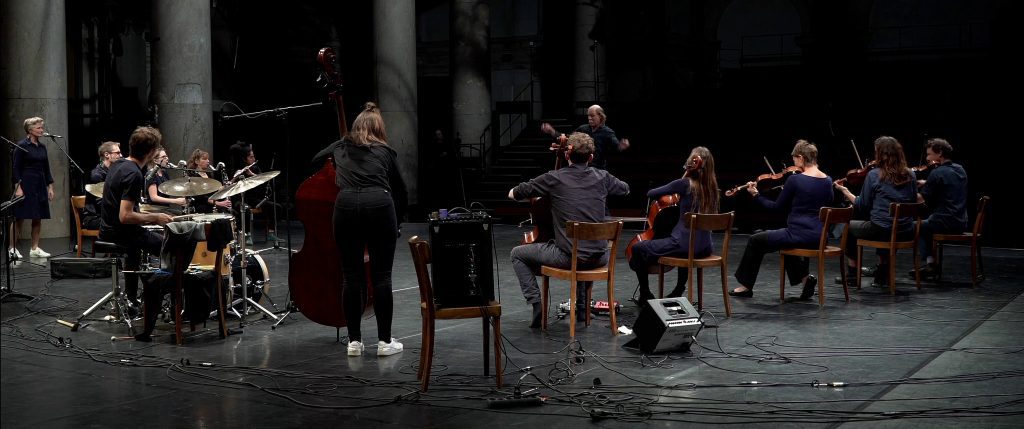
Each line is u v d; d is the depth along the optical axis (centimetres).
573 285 602
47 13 1264
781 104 1767
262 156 2103
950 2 1970
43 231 1283
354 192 527
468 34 1819
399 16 1600
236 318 675
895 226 771
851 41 2073
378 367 528
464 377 500
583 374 506
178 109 1273
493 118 2216
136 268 663
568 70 2184
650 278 878
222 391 477
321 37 2292
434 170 1772
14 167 1048
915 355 548
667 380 492
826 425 409
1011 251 1100
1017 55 1839
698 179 681
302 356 558
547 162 1761
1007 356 544
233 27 2219
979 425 407
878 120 1709
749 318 673
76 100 1945
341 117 600
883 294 784
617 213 1140
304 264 580
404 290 830
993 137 1584
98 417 432
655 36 2222
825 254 725
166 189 677
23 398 465
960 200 834
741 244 1195
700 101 1886
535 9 2252
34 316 698
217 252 606
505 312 709
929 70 1869
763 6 2170
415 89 1642
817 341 590
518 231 1382
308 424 418
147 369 527
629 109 1886
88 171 1925
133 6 2078
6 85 1256
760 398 454
